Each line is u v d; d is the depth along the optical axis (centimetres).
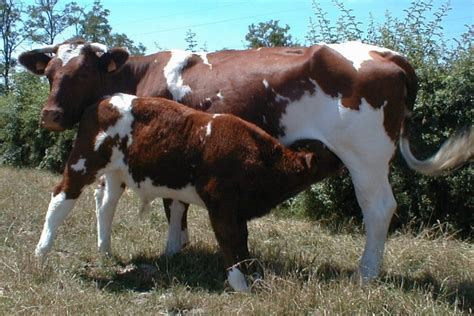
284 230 772
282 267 571
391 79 548
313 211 889
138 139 546
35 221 757
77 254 625
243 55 606
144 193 566
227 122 535
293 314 470
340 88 551
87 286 540
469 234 804
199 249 644
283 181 533
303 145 570
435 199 815
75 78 584
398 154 814
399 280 564
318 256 645
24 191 952
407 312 475
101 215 617
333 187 859
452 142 550
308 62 561
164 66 621
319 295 487
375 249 554
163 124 543
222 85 593
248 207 539
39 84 1598
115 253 629
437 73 834
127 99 560
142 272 581
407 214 827
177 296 510
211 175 529
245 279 530
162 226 763
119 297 518
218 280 567
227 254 533
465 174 782
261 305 478
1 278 534
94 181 570
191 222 776
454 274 599
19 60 616
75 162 561
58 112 573
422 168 571
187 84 609
